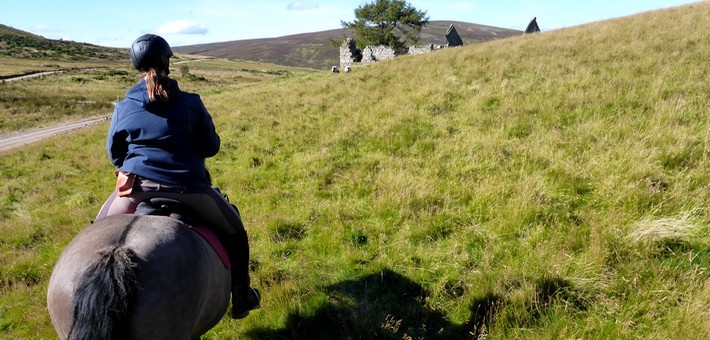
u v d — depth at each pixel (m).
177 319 2.54
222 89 30.42
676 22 17.00
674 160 6.30
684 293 3.95
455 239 5.53
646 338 3.62
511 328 4.02
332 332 4.39
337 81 19.22
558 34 20.23
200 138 3.34
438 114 11.10
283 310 4.61
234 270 3.55
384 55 42.44
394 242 5.66
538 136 8.19
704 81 9.59
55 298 2.41
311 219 6.71
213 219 3.35
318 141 10.62
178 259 2.57
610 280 4.29
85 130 20.81
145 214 2.98
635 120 8.15
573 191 6.06
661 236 4.66
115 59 140.25
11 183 11.92
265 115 14.38
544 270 4.56
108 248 2.43
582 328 3.89
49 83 62.09
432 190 6.79
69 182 11.23
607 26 19.31
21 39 154.88
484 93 11.73
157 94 2.96
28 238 7.55
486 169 7.29
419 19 57.56
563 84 11.23
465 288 4.69
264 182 8.58
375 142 9.72
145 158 3.00
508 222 5.57
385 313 4.46
